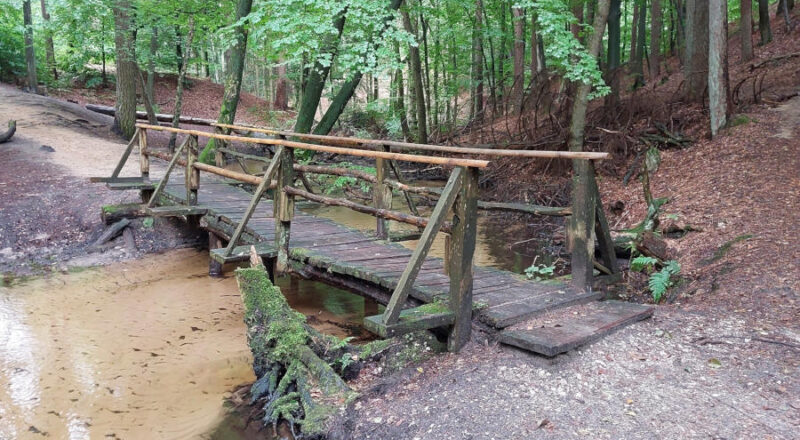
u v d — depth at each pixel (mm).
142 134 9602
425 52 20281
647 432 2992
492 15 19500
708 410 3162
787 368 3604
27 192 10164
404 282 3830
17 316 6262
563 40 9258
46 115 16188
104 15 16328
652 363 3719
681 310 4793
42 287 7246
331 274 5465
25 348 5418
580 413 3211
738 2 22922
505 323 4074
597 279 5082
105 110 19766
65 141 14266
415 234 6707
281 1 8789
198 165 7777
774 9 23844
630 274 6684
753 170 8711
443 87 21797
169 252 8797
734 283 5316
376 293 4984
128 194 10367
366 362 4125
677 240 7109
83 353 5324
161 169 12578
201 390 4582
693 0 12641
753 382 3445
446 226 4098
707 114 11609
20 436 3930
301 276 5855
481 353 4004
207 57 27984
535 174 12531
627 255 7145
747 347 3934
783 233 6262
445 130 18438
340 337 5598
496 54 24547
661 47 24500
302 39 9336
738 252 6055
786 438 2875
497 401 3414
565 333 3916
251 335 4543
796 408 3146
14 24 21922
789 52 15766
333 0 8938
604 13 9695
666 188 9469
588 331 3963
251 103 27531
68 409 4301
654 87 14523
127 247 8727
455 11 17703
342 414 3592
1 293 6992
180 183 9914
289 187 5832
